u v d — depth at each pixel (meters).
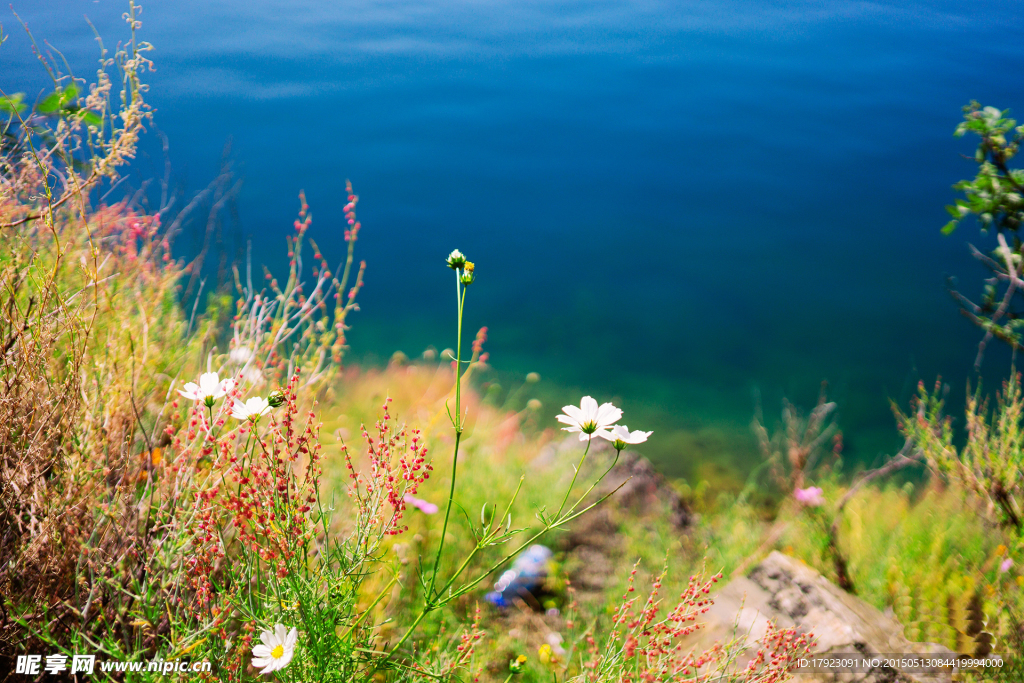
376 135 14.50
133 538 2.16
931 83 19.20
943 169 14.20
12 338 2.25
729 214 12.61
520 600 3.55
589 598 3.79
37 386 2.26
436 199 12.45
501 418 6.37
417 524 3.66
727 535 5.00
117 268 3.22
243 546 2.11
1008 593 3.23
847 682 2.65
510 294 9.90
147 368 2.99
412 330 8.80
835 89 18.88
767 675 2.25
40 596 2.05
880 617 3.18
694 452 6.74
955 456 3.98
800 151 15.12
